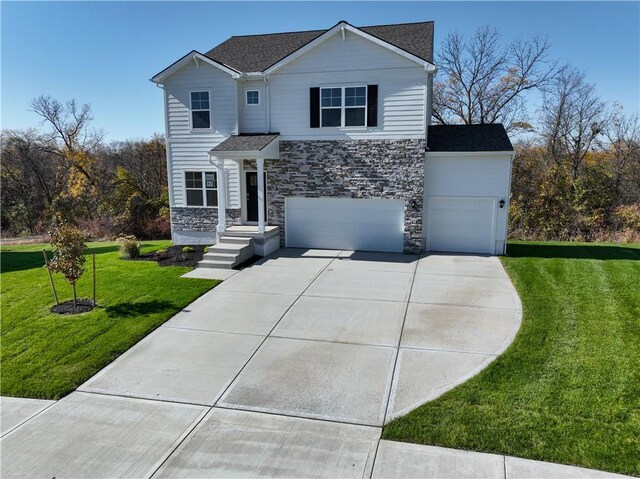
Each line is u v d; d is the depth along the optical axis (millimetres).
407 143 14680
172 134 16688
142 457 4898
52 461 4859
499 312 9148
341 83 14883
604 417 5320
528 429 5160
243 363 7145
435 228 15586
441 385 6273
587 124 27688
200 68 15945
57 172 35219
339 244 16031
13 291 11086
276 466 4703
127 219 26656
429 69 14039
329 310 9484
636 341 7387
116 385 6520
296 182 15828
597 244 17625
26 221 33906
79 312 9430
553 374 6387
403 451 4902
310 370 6863
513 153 14266
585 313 8789
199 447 5055
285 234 16344
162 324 8828
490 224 15109
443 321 8727
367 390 6227
